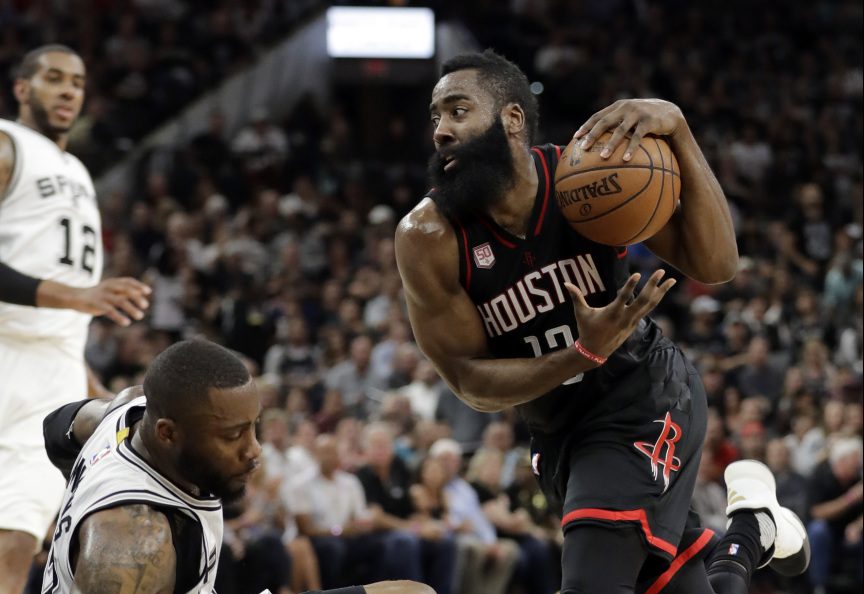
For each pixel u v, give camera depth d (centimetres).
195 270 1608
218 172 2017
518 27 2522
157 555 355
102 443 388
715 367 1432
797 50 2620
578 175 431
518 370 446
